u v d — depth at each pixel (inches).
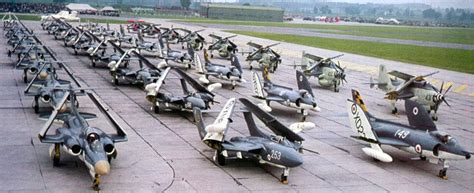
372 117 1320.1
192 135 1366.9
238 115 1646.2
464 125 1711.4
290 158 1011.9
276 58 2795.3
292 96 1614.2
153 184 991.6
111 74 2155.5
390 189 1050.7
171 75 2406.5
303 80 1764.3
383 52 4338.1
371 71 3058.6
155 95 1579.7
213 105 1752.0
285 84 2373.3
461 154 1092.5
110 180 999.0
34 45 2477.9
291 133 1138.7
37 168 1045.2
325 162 1206.3
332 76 2241.6
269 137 1157.1
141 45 3225.9
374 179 1106.7
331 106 1904.5
